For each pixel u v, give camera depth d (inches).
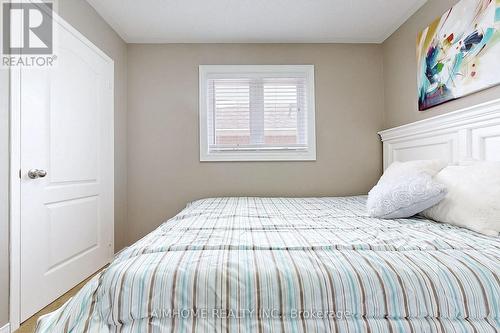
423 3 87.3
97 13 91.6
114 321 29.7
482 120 63.1
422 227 50.3
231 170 112.5
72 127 78.9
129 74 111.7
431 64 81.9
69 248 77.4
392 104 106.8
